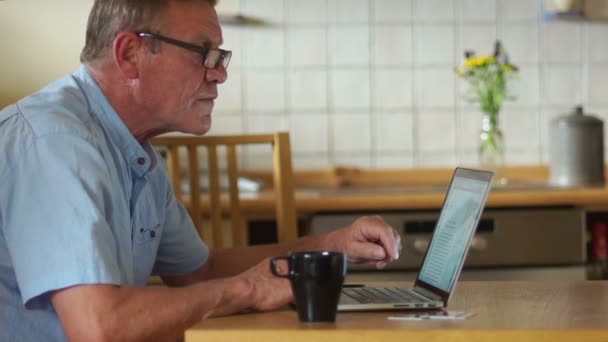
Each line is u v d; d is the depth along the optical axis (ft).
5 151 4.27
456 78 10.36
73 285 3.98
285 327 3.65
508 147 10.49
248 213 8.76
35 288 4.02
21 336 4.38
